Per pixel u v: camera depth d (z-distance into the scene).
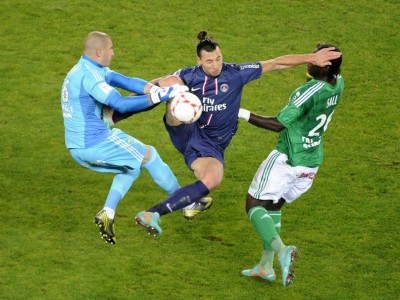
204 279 37.00
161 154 46.97
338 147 47.59
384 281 37.22
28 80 53.28
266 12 60.69
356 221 41.34
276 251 34.16
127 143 34.50
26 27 58.59
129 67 54.38
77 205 41.94
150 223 32.19
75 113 33.56
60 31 58.19
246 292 36.31
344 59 55.97
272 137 48.66
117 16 59.94
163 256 38.50
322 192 43.66
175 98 32.12
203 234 40.34
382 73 54.62
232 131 34.56
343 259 38.66
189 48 56.56
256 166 45.88
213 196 43.28
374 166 45.84
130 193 43.38
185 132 34.59
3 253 37.97
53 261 37.66
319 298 36.12
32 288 35.72
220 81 33.25
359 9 61.34
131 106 32.44
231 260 38.44
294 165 35.50
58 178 44.25
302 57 33.62
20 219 40.56
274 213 37.16
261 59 55.34
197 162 33.91
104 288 35.97
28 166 45.19
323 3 61.75
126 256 38.34
